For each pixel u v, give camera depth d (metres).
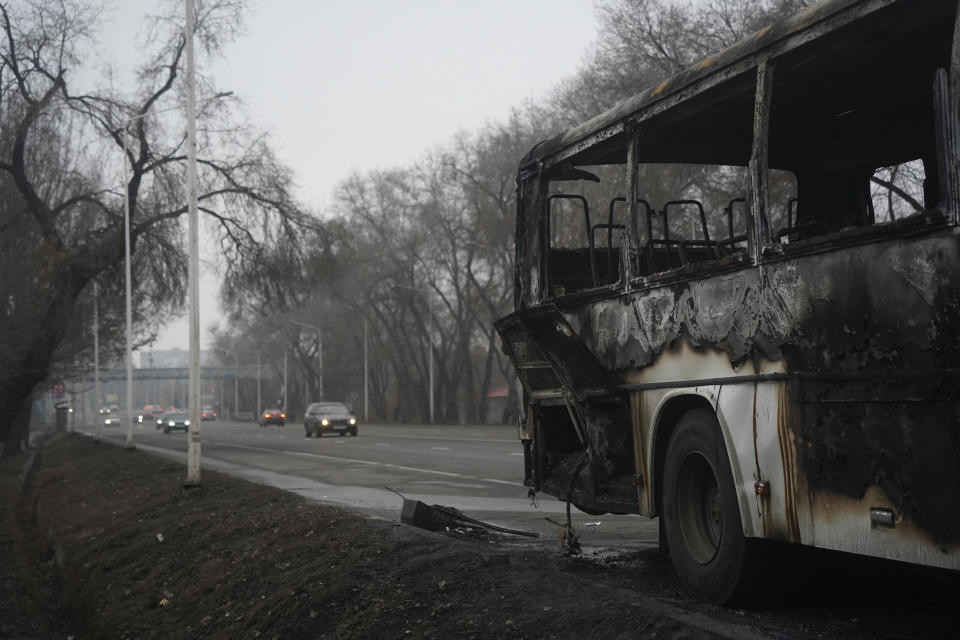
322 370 94.75
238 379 150.00
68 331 43.78
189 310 16.17
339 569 7.26
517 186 9.09
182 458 29.62
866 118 6.58
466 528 10.01
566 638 4.94
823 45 5.30
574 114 47.69
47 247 35.31
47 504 21.06
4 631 9.15
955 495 4.23
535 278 8.60
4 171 38.16
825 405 5.00
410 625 5.80
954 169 4.20
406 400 93.75
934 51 5.39
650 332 6.76
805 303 5.14
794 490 5.23
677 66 38.59
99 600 10.15
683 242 7.57
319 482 19.23
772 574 5.77
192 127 16.88
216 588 8.73
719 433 6.00
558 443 8.62
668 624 4.64
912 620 5.47
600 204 20.00
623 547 8.89
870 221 6.77
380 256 72.56
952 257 4.21
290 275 40.25
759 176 5.57
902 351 4.50
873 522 4.68
